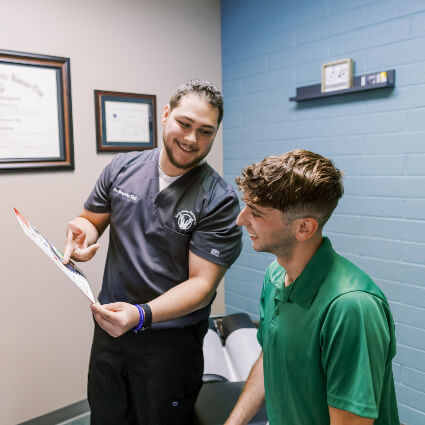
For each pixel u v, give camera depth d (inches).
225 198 55.9
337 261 31.9
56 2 82.0
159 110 101.7
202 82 53.1
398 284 82.3
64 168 85.7
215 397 63.3
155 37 98.9
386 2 78.5
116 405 61.9
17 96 78.2
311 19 91.5
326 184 29.8
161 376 58.0
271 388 35.2
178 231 55.8
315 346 30.6
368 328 27.8
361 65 83.7
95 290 93.4
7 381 82.0
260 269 109.7
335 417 28.9
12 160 78.4
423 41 74.1
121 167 60.2
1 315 80.2
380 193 83.5
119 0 91.5
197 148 52.9
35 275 83.8
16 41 77.6
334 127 90.0
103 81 90.7
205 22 109.3
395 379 84.0
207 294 54.1
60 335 88.4
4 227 78.9
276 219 31.0
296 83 96.3
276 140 103.0
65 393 90.1
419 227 78.1
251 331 89.0
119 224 58.5
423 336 79.2
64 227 87.4
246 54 107.5
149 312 48.1
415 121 76.6
